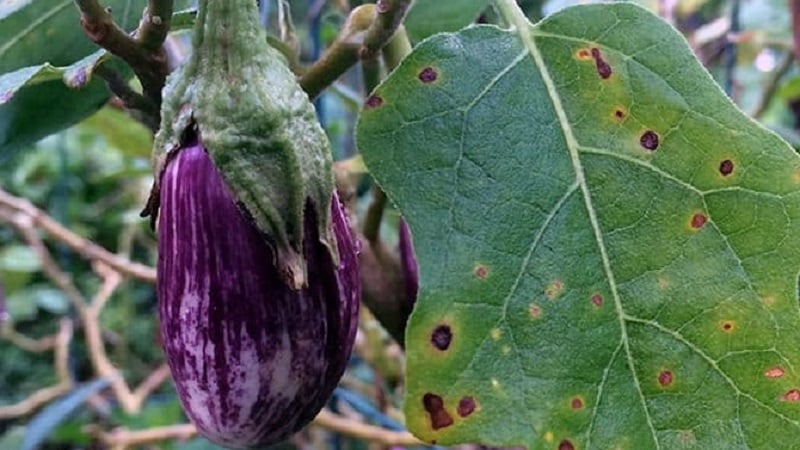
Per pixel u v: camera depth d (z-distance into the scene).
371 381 1.02
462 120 0.36
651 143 0.37
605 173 0.36
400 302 0.54
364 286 0.53
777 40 0.88
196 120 0.35
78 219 1.64
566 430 0.35
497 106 0.37
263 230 0.34
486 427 0.35
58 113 0.48
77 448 1.14
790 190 0.36
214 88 0.34
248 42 0.35
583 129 0.37
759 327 0.36
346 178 0.52
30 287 1.61
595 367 0.36
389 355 0.77
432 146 0.36
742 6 1.00
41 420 0.82
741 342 0.36
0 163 0.48
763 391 0.35
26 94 0.47
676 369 0.36
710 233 0.36
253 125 0.34
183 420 0.93
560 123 0.37
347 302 0.36
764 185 0.36
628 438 0.35
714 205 0.36
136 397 0.94
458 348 0.35
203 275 0.35
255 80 0.34
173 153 0.35
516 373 0.35
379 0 0.40
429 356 0.35
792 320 0.36
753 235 0.36
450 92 0.37
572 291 0.36
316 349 0.36
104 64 0.41
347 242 0.37
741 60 1.00
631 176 0.36
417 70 0.37
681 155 0.36
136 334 1.65
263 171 0.34
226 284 0.35
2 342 1.69
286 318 0.35
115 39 0.38
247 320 0.35
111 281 0.98
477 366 0.35
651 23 0.37
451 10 0.54
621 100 0.37
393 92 0.36
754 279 0.36
